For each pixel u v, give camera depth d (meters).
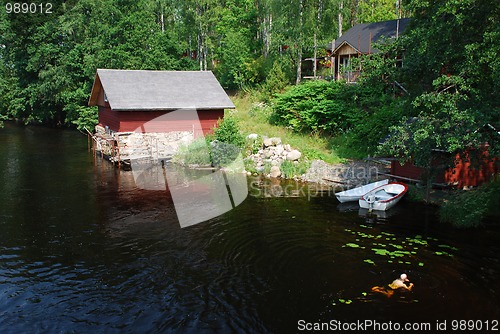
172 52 43.72
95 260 12.16
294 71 37.81
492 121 13.53
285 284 10.53
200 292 10.24
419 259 11.77
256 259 12.03
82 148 32.28
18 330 8.83
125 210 16.81
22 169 24.67
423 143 13.50
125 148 26.58
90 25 40.12
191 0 44.03
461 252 12.20
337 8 33.22
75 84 41.81
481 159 14.77
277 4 33.50
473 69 12.88
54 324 9.03
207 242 13.38
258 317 9.13
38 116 46.25
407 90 17.64
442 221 14.76
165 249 12.88
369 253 12.23
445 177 17.17
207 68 50.91
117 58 38.34
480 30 13.35
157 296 10.11
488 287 10.17
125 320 9.15
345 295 9.92
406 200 17.12
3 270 11.56
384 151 14.48
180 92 29.48
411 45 15.64
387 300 9.66
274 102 32.19
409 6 15.96
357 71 29.52
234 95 41.28
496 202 15.35
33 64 42.41
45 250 12.89
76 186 20.66
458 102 13.45
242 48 41.50
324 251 12.45
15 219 15.77
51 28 42.28
